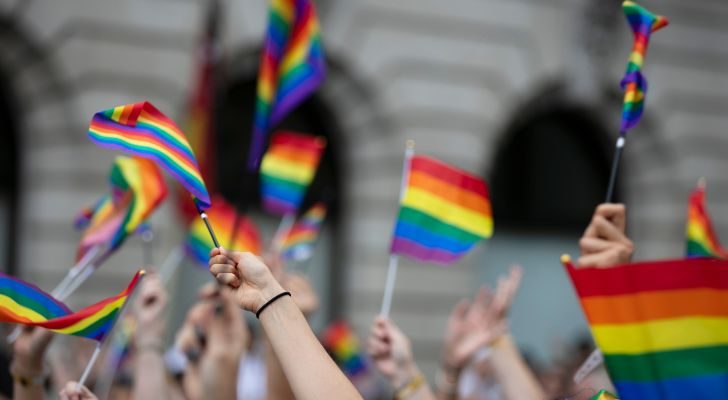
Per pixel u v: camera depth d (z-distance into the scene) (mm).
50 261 17406
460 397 10023
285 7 8531
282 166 9719
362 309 19906
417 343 20047
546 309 22062
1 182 17562
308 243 10188
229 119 19203
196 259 9352
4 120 17656
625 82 6160
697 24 23062
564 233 22359
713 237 7312
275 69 8500
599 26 21828
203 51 15477
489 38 21141
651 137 22797
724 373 4387
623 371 4520
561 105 22031
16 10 17203
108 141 5273
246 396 10555
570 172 22453
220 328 7156
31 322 5453
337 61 19906
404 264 20125
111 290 16797
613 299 4520
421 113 20516
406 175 7590
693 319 4422
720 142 23219
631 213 22953
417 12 20547
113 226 7379
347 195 20203
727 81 23250
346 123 20172
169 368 8422
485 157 21109
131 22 17984
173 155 5188
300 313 4531
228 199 19078
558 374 10172
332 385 4344
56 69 17531
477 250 20797
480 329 7773
